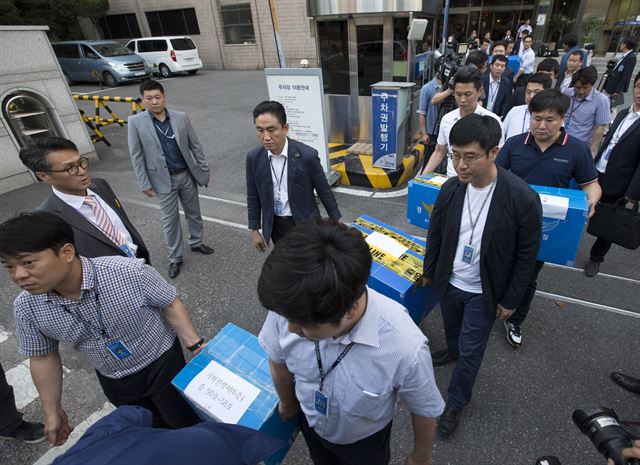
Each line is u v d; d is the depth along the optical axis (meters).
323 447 1.39
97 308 1.38
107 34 20.62
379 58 5.59
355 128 6.31
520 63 9.43
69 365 2.70
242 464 0.82
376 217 4.48
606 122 3.43
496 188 1.66
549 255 2.24
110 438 0.70
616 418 1.12
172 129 3.32
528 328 2.76
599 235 2.79
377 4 5.07
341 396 1.04
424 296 2.27
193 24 17.77
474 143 1.51
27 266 1.15
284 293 0.73
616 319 2.80
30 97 6.06
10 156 5.90
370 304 0.97
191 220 3.83
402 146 5.21
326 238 0.78
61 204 1.97
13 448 2.17
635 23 15.59
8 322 3.22
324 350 1.00
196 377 1.53
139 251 2.43
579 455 1.95
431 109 4.94
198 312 3.18
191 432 0.74
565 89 3.95
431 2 5.34
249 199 2.82
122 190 5.75
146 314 1.53
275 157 2.60
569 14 17.81
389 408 1.12
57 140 1.87
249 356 1.61
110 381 1.62
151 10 18.34
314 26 5.67
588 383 2.33
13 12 14.22
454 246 1.84
